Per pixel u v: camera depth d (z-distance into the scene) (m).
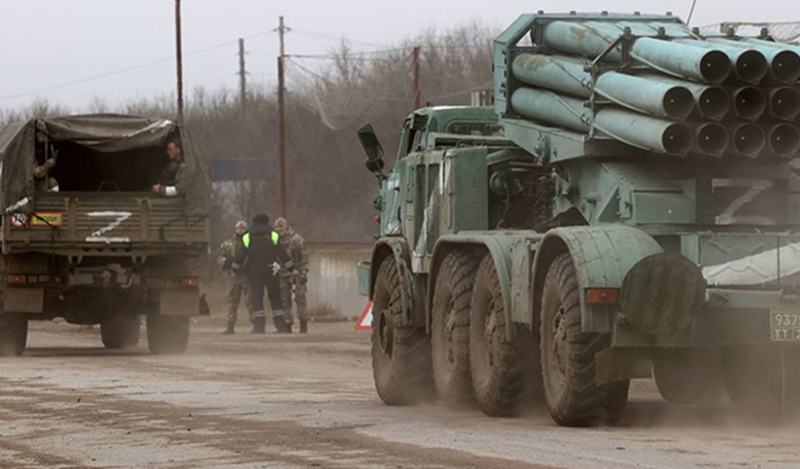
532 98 25.20
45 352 43.88
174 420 23.19
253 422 22.77
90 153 45.88
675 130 21.06
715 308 20.75
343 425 22.30
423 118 29.50
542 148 24.52
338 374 34.44
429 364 27.23
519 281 22.81
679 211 21.88
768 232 21.67
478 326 24.52
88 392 28.72
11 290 40.88
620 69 22.64
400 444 19.56
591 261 20.69
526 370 23.36
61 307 42.69
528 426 22.08
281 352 43.31
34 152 40.69
